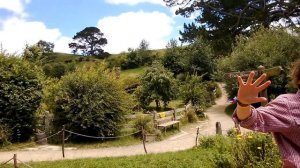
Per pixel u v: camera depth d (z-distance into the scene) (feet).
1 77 64.54
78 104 64.90
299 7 147.43
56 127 66.59
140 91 110.42
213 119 92.94
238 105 8.89
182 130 76.84
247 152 26.61
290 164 8.61
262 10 148.66
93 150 58.49
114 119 67.36
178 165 40.91
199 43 149.59
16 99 64.08
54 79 72.08
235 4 149.69
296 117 8.55
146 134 65.21
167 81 108.68
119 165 43.83
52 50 388.37
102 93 67.05
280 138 8.96
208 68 147.74
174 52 157.99
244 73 28.37
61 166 44.65
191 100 103.71
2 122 63.21
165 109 108.47
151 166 41.88
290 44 100.68
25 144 62.49
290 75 9.70
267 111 8.84
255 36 111.86
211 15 157.99
